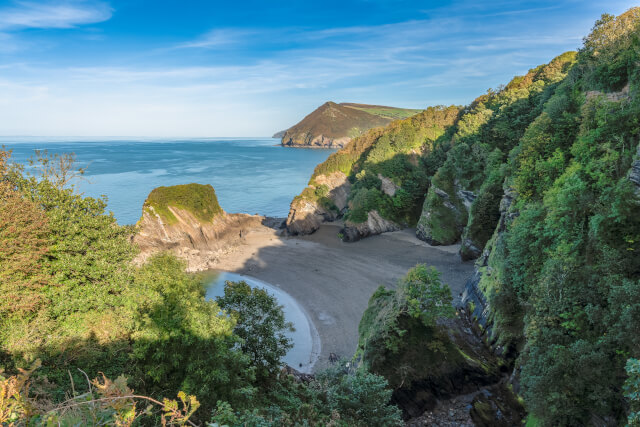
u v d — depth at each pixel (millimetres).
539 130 50188
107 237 30281
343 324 60750
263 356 29562
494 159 83750
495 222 76938
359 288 73500
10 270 22859
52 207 28734
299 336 57750
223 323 23781
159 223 97812
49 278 25562
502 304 40781
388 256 90062
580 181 33938
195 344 21328
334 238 112688
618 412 21719
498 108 116250
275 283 78500
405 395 34219
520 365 33438
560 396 23422
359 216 110938
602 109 38094
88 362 22406
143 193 168875
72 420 6129
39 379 19000
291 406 24578
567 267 29156
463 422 31906
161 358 21344
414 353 36469
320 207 136500
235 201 170375
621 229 27672
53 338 22828
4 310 22438
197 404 7332
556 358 24828
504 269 43094
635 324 20703
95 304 26266
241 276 83625
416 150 134125
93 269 27344
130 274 29594
